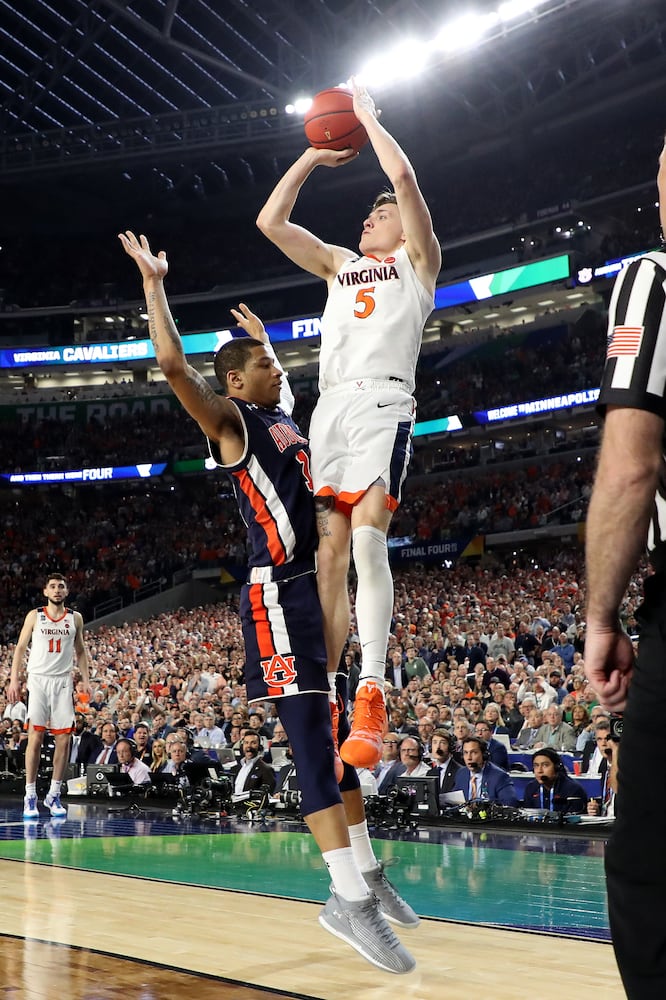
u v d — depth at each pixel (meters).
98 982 2.90
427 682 13.01
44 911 4.25
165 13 31.14
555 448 30.72
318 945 3.53
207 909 4.34
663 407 1.69
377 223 3.87
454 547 29.73
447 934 3.83
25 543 36.19
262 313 40.69
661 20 29.97
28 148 38.06
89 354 38.53
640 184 31.91
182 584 33.28
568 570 25.14
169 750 11.05
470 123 36.56
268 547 3.49
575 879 5.56
